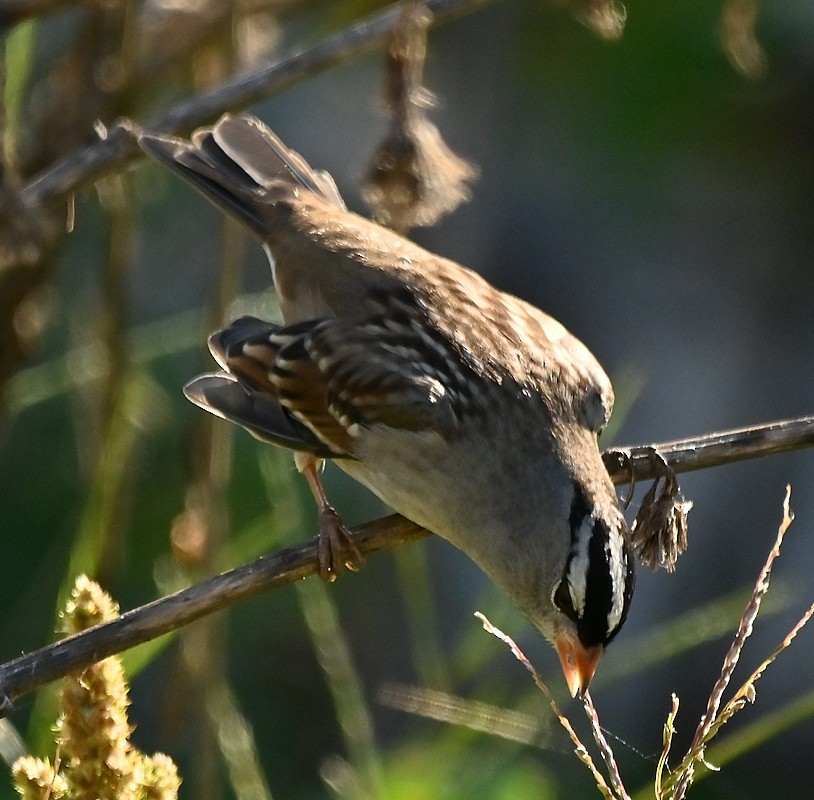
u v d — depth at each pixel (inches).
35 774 243.3
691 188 689.0
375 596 634.2
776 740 661.9
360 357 331.3
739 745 306.0
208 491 386.6
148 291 604.1
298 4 442.0
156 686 556.4
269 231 370.3
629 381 693.9
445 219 665.6
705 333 721.0
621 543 307.0
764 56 633.0
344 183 680.4
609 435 371.2
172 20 431.5
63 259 539.5
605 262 702.5
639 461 319.3
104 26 415.2
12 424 550.0
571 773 531.2
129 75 414.0
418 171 335.3
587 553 305.6
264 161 384.2
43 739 311.6
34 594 484.1
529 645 599.5
